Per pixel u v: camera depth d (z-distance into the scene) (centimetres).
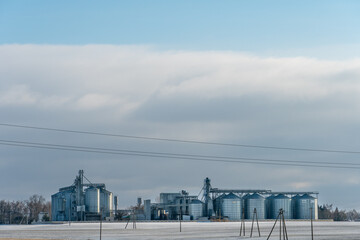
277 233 16012
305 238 13788
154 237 14325
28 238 14012
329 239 13438
